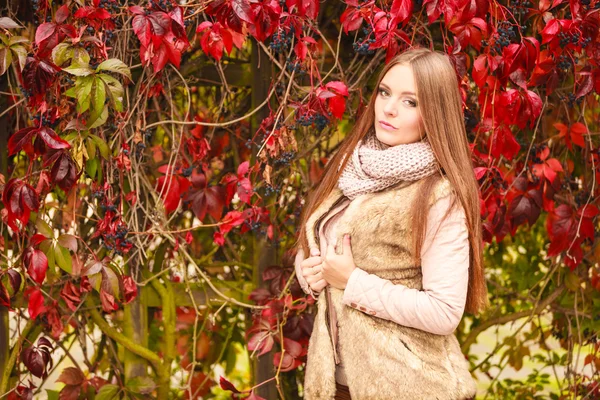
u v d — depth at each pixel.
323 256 2.04
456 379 1.87
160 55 2.25
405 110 1.92
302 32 2.39
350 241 1.92
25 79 2.18
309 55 2.35
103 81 2.14
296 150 2.51
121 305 2.76
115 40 2.46
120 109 2.17
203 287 2.80
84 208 2.69
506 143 2.41
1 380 2.62
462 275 1.82
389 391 1.84
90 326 2.77
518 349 3.16
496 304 3.34
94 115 2.15
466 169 1.89
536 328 3.14
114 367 2.78
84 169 2.36
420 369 1.84
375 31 2.21
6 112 2.57
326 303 2.02
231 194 2.59
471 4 2.21
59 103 2.32
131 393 2.73
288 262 2.72
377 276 1.90
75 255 2.58
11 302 2.62
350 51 2.74
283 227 2.83
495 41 2.25
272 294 2.72
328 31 2.78
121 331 2.78
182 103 2.89
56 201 2.79
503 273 3.38
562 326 3.08
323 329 2.01
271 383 2.79
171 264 2.89
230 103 2.88
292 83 2.57
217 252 3.02
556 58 2.40
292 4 2.22
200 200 2.61
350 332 1.92
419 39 2.49
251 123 2.70
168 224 2.78
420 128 1.94
